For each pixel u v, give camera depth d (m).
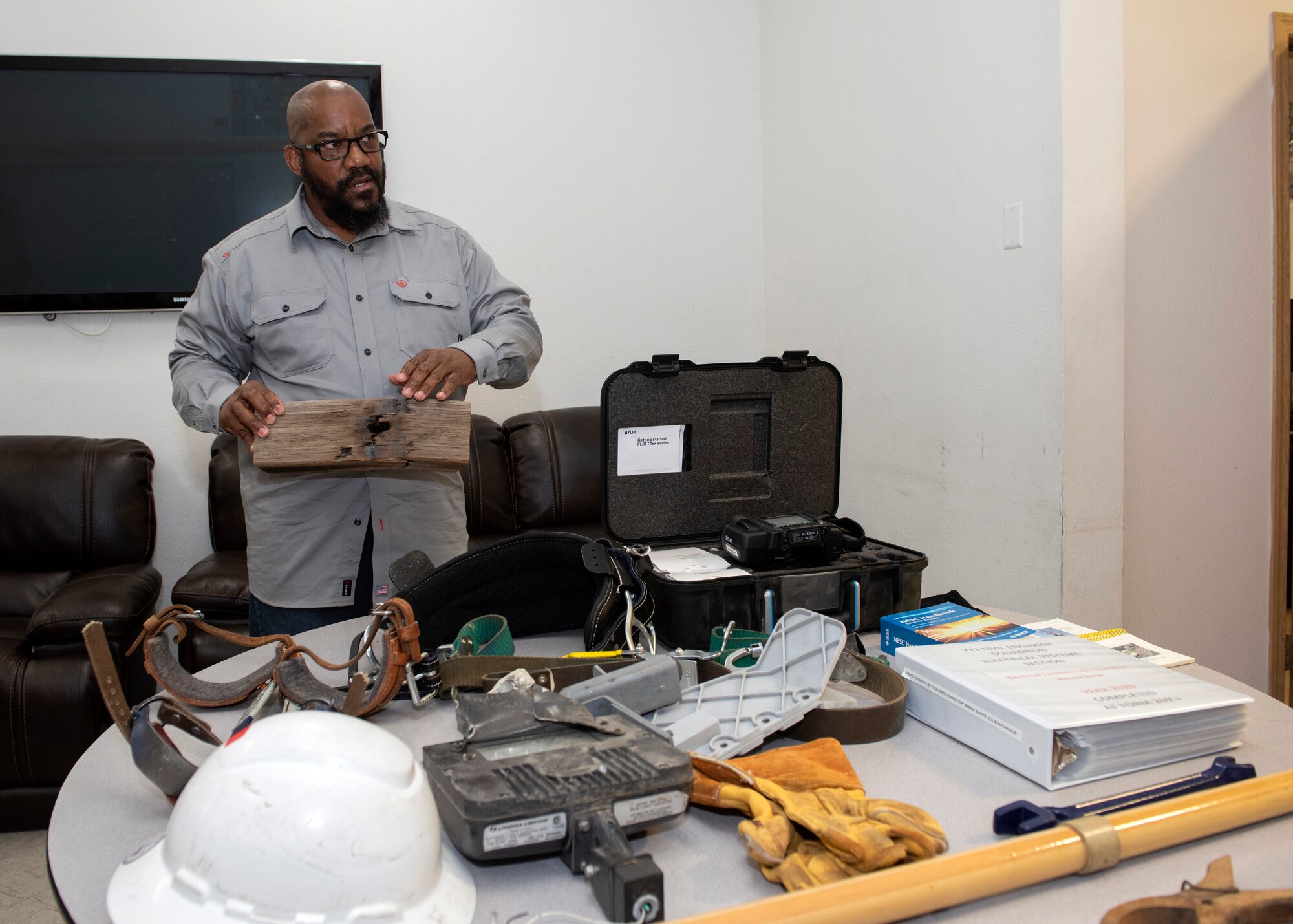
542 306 3.20
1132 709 0.80
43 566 2.61
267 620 1.69
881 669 0.97
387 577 1.68
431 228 1.80
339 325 1.69
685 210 3.30
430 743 0.88
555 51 3.13
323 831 0.56
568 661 1.01
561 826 0.64
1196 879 0.65
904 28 2.44
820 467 1.42
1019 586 2.09
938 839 0.65
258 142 2.84
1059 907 0.62
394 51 2.99
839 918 0.56
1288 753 0.85
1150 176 2.06
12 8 2.70
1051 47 1.92
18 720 2.09
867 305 2.68
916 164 2.41
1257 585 2.27
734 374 1.33
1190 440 2.15
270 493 1.64
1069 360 1.94
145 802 0.80
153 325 2.87
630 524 1.33
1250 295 2.19
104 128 2.74
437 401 1.29
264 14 2.87
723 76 3.30
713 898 0.64
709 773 0.75
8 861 2.01
